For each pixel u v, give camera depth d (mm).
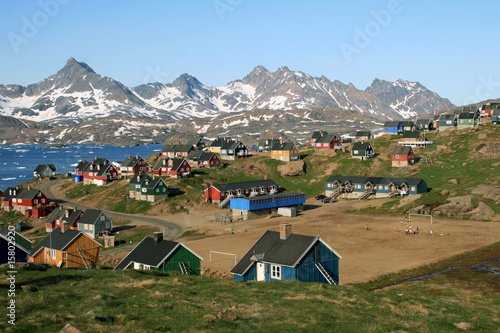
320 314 38969
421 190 146500
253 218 137000
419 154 179125
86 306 38188
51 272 51156
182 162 177625
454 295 60750
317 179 182000
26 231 139875
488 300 56531
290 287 49750
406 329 37656
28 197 156125
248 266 58312
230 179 181125
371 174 174375
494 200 124375
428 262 83438
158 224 134250
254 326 35938
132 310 37875
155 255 64312
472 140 179750
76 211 131125
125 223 137500
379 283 72312
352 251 92625
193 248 99750
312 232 111062
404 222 119000
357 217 129250
